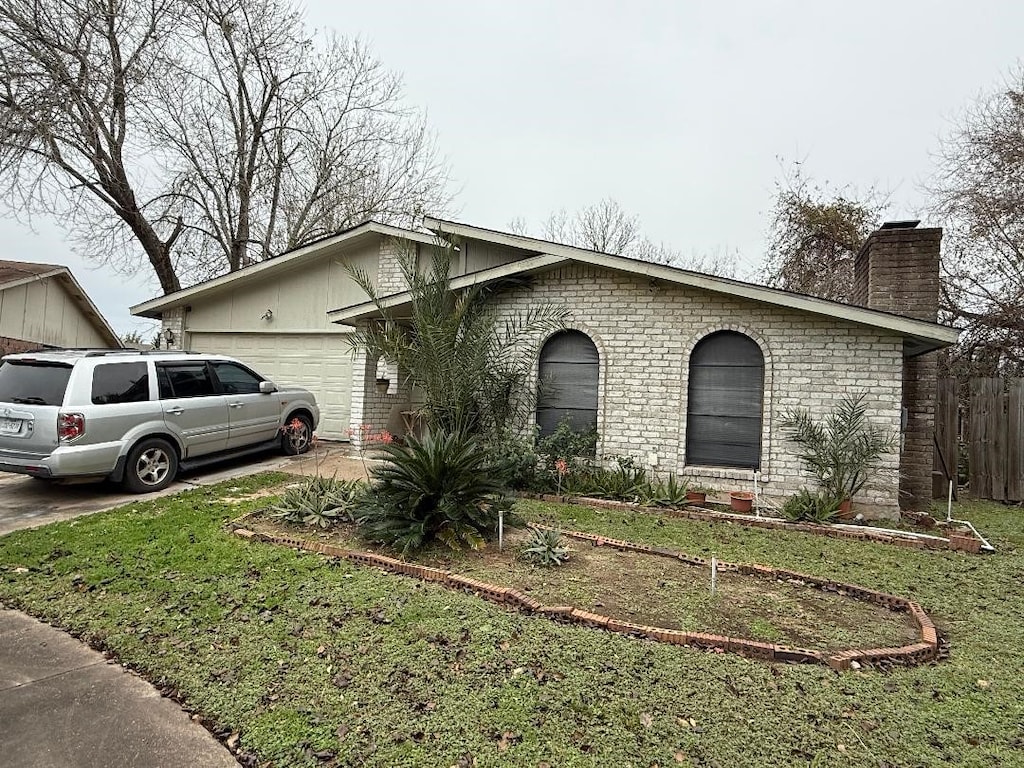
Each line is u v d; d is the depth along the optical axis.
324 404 11.65
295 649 3.17
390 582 4.16
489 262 10.43
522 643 3.27
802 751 2.40
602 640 3.33
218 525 5.48
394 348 8.73
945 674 3.11
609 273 8.33
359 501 5.57
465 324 8.58
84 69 13.18
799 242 16.73
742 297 7.40
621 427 8.18
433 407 8.45
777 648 3.23
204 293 12.30
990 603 4.22
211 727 2.55
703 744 2.42
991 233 11.38
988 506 8.31
